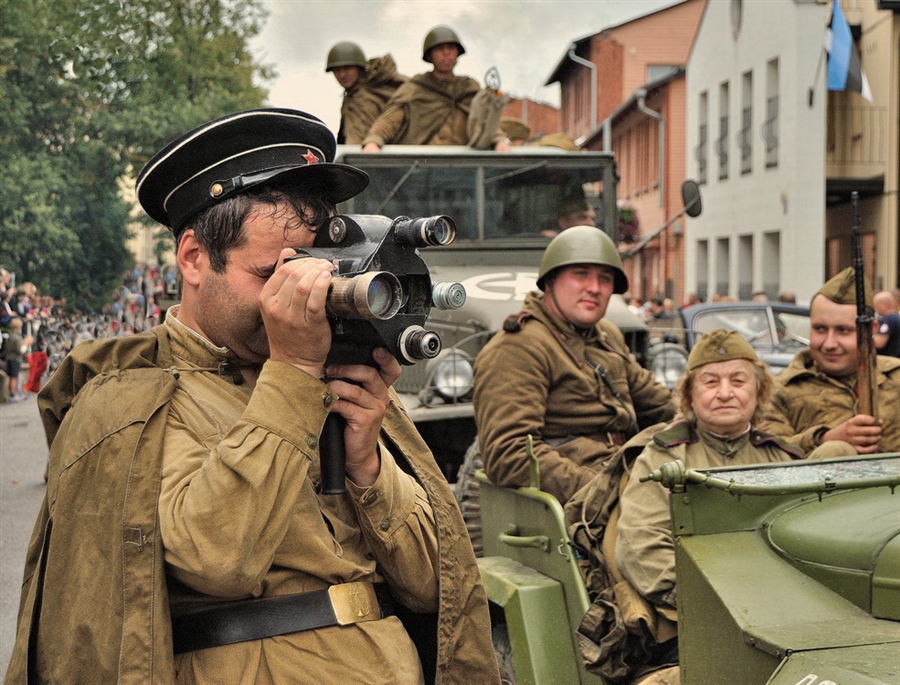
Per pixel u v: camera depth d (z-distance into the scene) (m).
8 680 1.67
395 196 7.21
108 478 1.60
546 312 4.42
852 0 22.64
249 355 1.75
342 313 1.52
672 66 36.03
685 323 10.27
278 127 1.71
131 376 1.69
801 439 4.07
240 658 1.61
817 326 4.46
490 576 3.65
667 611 3.09
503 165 7.32
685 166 30.47
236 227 1.67
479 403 4.23
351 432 1.67
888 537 2.15
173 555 1.55
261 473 1.52
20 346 9.22
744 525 2.49
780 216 22.30
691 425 3.45
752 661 2.08
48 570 1.63
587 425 4.38
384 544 1.75
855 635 1.98
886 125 21.56
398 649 1.71
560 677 3.37
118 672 1.54
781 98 22.08
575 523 3.49
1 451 8.55
